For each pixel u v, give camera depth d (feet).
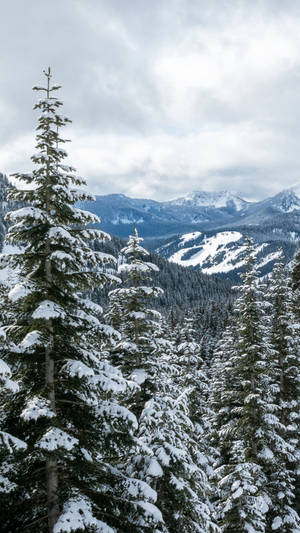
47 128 29.22
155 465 31.81
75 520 23.07
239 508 50.44
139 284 46.65
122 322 45.96
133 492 27.68
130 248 45.47
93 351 32.40
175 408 40.83
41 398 26.48
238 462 61.21
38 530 27.30
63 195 29.73
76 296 32.48
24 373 28.68
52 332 27.66
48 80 29.35
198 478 37.58
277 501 60.64
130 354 44.29
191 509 33.88
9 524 26.09
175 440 35.53
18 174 28.68
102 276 30.42
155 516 26.58
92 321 29.55
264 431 59.41
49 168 28.89
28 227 30.19
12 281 29.40
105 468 29.89
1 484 23.41
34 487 28.68
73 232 30.94
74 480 28.55
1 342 25.68
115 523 27.55
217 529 34.50
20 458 25.29
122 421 27.48
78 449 27.43
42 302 27.27
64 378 29.71
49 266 29.48
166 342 44.78
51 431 24.57
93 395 28.17
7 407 28.27
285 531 58.59
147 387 42.09
